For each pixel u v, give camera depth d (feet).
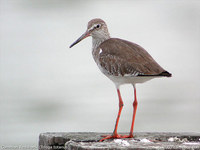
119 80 45.03
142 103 82.58
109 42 47.21
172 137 41.11
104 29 49.93
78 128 71.97
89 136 41.11
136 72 42.98
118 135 41.27
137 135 42.42
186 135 41.65
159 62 102.78
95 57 48.29
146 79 43.88
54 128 72.43
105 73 46.34
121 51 44.88
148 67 42.68
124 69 43.80
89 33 50.08
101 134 42.60
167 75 41.55
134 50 44.86
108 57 45.60
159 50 110.52
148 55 44.47
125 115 77.25
